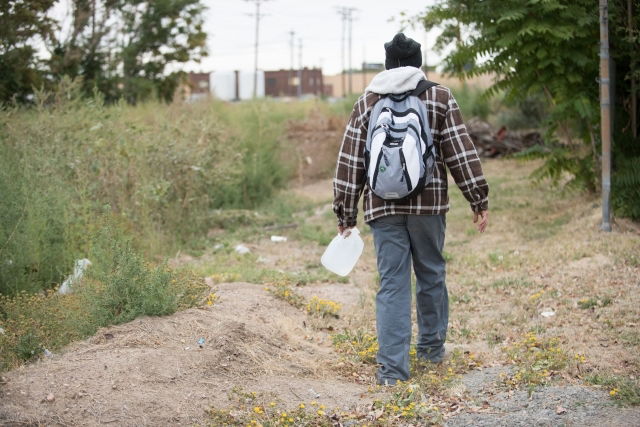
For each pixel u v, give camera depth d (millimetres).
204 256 9602
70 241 7605
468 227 10242
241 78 52906
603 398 4172
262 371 4777
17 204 7078
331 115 21547
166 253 9320
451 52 9977
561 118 9719
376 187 4547
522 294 6809
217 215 12000
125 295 5246
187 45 30234
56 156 8672
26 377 4168
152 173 10273
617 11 8742
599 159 9992
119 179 9555
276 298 6598
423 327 5094
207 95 17250
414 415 4125
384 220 4723
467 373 4941
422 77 4773
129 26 28609
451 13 9766
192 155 11000
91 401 3979
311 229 11305
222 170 11711
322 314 6383
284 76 81250
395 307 4746
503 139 19062
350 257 5059
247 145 15281
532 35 9031
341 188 4867
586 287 6684
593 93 9500
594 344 5242
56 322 5215
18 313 5527
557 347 5074
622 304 6051
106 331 4934
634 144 9070
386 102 4684
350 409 4281
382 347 4781
